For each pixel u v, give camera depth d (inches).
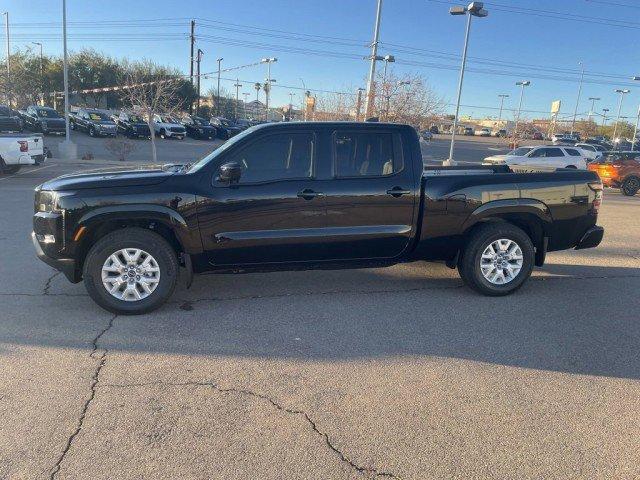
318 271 250.8
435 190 207.6
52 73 2167.8
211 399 133.6
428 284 235.6
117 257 185.6
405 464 110.1
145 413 126.4
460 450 115.3
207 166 192.1
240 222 193.0
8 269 245.6
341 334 176.9
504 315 198.8
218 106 2479.1
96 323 181.5
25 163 625.0
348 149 201.2
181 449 113.2
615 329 187.8
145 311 190.1
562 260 295.4
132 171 207.3
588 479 107.3
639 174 711.1
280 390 138.8
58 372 145.8
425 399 136.2
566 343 174.2
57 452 111.3
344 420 125.6
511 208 214.5
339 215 200.4
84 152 1090.7
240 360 155.7
